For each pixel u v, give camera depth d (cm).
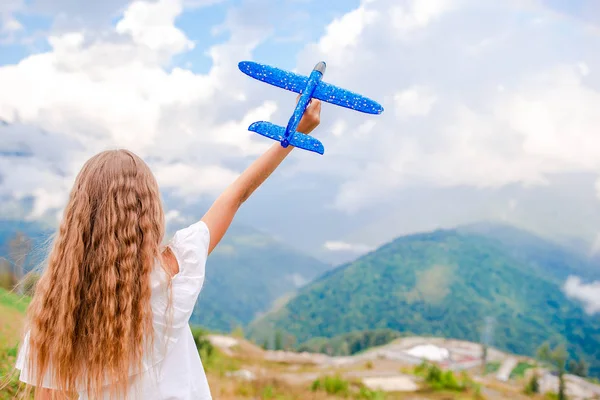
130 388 138
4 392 337
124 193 143
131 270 138
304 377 1227
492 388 1470
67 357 135
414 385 1335
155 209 147
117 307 136
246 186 162
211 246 153
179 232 151
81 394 139
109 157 149
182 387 141
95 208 142
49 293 138
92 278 137
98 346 134
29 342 140
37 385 140
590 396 1562
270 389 1135
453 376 1380
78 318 136
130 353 136
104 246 138
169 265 146
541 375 1619
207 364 1142
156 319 139
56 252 141
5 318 455
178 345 142
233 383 1120
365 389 1230
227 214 158
